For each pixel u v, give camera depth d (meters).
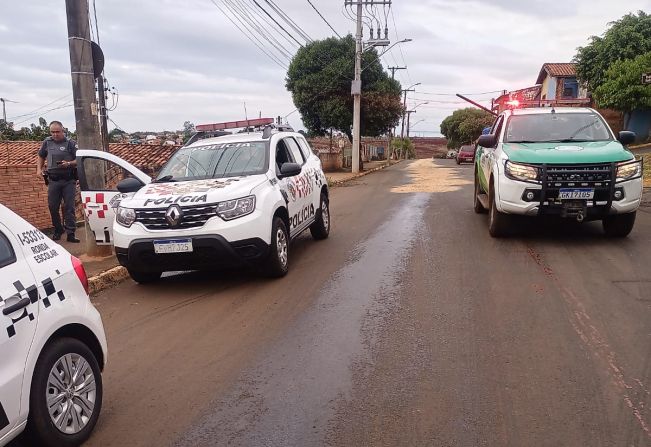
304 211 8.48
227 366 4.48
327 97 33.16
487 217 11.13
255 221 6.52
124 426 3.64
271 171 7.38
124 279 7.62
